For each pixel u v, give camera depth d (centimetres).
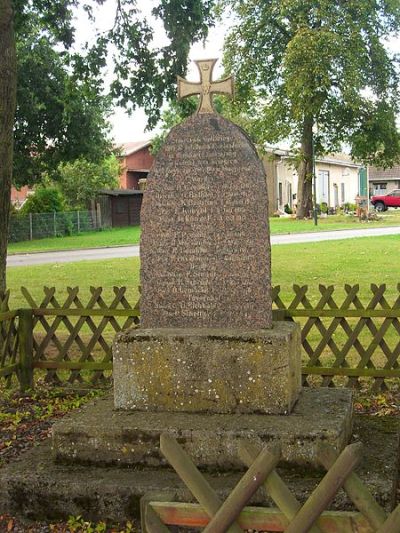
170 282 534
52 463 477
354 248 2253
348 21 3638
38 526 439
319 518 254
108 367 767
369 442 496
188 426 465
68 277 1755
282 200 5656
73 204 4578
